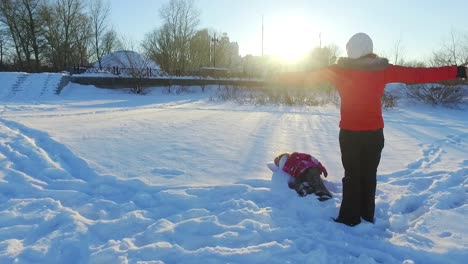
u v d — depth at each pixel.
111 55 42.91
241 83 37.44
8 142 7.41
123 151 7.09
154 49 52.69
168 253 3.26
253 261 3.16
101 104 21.53
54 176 5.41
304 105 20.84
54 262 3.17
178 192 4.71
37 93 26.94
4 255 3.19
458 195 4.81
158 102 23.47
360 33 3.85
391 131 11.58
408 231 3.80
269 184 5.10
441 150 8.22
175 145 7.84
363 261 3.15
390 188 5.14
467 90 25.73
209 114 15.23
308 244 3.46
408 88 25.73
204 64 60.25
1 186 4.84
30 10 48.44
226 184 5.07
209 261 3.14
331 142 8.84
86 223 3.83
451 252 3.32
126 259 3.14
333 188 5.07
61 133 8.95
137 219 3.94
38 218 3.92
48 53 51.41
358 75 3.74
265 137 9.36
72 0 50.31
